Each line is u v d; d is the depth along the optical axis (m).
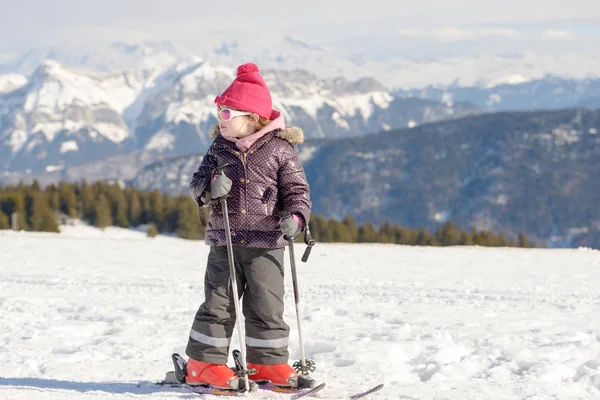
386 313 8.24
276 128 4.75
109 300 9.38
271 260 4.66
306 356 5.97
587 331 6.83
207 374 4.61
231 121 4.70
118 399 4.35
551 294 10.34
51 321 7.61
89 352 5.90
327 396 4.44
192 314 8.08
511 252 20.58
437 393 4.48
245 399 4.36
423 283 11.77
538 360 5.46
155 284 11.23
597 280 12.57
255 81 4.75
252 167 4.64
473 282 12.06
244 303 4.77
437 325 7.32
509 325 7.27
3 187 92.19
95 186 98.00
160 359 5.80
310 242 4.64
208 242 4.71
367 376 5.10
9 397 4.35
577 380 5.04
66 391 4.56
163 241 23.88
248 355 4.73
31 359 5.67
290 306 8.80
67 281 11.57
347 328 7.16
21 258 16.08
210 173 4.58
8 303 8.92
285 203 4.68
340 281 12.03
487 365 5.46
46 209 83.75
